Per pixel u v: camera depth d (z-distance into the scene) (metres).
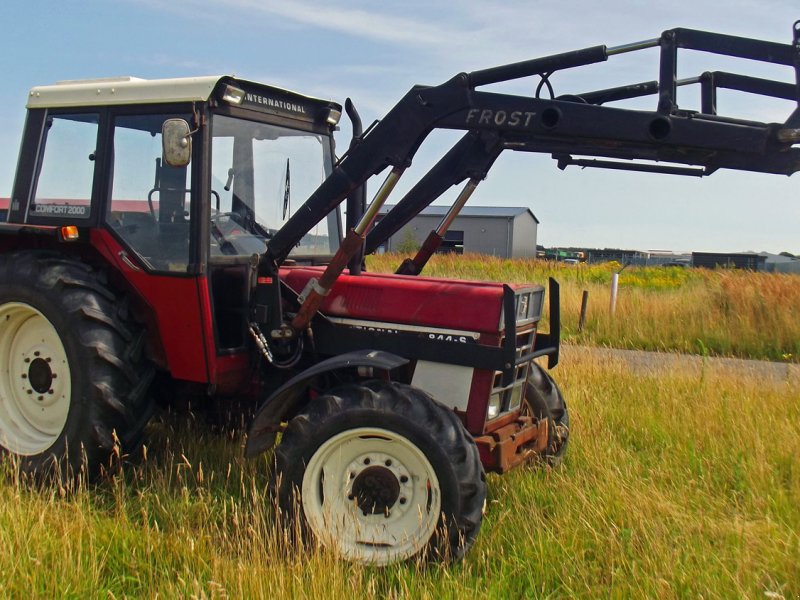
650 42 3.93
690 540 4.08
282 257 4.69
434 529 3.92
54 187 5.15
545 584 3.72
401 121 4.31
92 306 4.69
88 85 5.03
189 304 4.73
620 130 3.96
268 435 4.34
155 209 4.80
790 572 3.80
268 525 4.11
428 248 5.18
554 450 5.32
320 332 4.71
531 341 4.88
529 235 49.97
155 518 4.29
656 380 7.70
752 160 3.95
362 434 4.06
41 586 3.48
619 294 15.04
